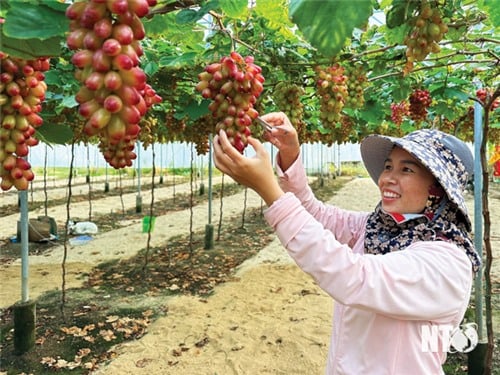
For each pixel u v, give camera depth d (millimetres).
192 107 3756
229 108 1434
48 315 4656
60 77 3137
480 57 4141
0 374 3334
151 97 1278
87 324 4453
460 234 1455
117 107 941
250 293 5406
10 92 1214
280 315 4703
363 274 1251
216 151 1274
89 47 950
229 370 3627
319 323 4465
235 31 3070
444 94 4328
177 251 7453
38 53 1191
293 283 5770
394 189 1554
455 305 1334
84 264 6660
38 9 1082
